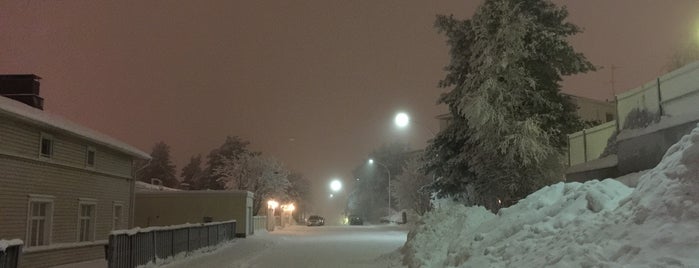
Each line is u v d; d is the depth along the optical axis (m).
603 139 18.67
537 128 21.02
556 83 24.06
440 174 27.33
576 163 20.47
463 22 25.75
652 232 6.78
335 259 20.00
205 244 25.78
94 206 22.50
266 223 52.88
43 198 18.59
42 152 18.83
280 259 20.41
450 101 26.23
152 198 39.12
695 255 5.96
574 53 23.44
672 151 8.38
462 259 10.80
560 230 8.88
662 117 13.34
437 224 15.55
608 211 8.40
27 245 17.72
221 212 38.88
